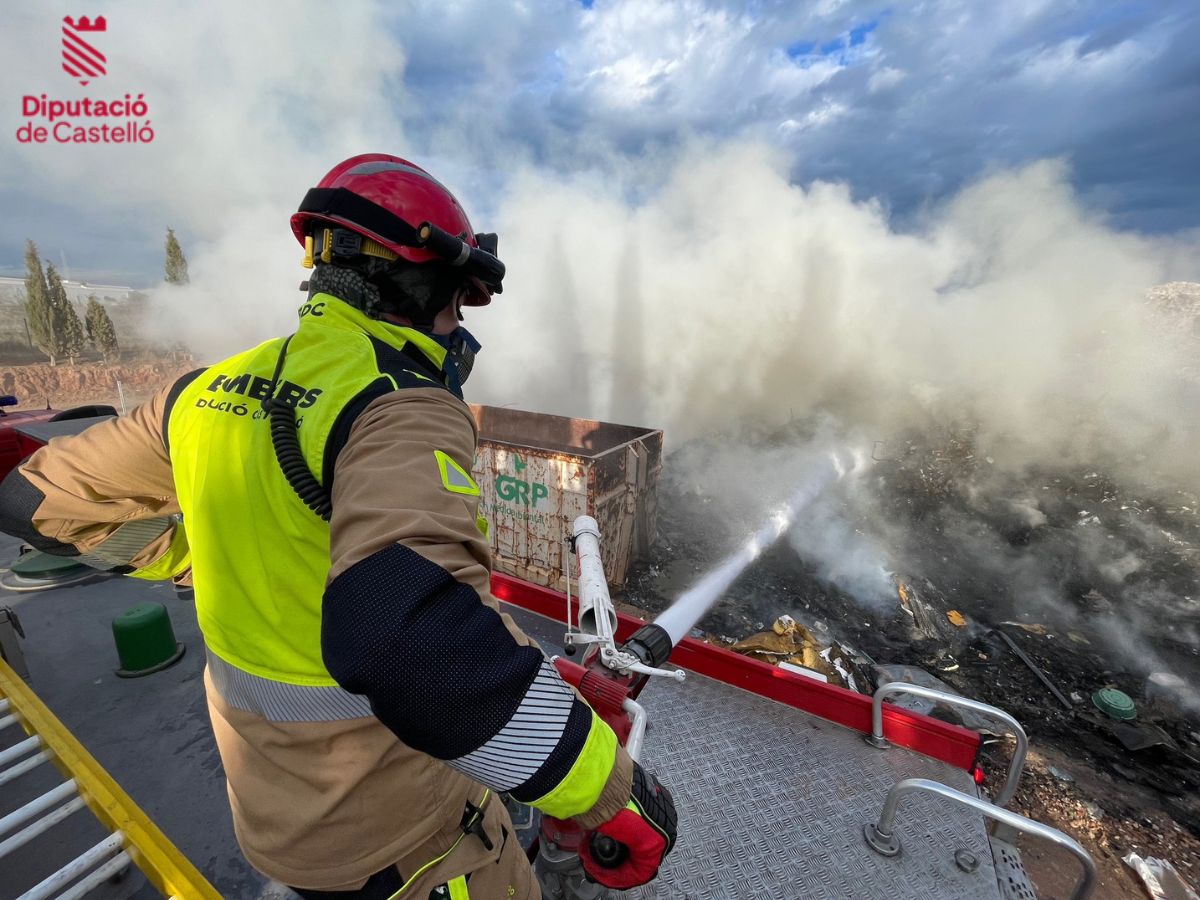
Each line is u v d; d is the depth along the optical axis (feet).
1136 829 12.69
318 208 2.99
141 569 4.27
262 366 2.74
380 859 2.81
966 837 6.38
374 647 1.80
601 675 5.18
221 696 2.80
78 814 5.64
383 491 2.08
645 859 2.74
